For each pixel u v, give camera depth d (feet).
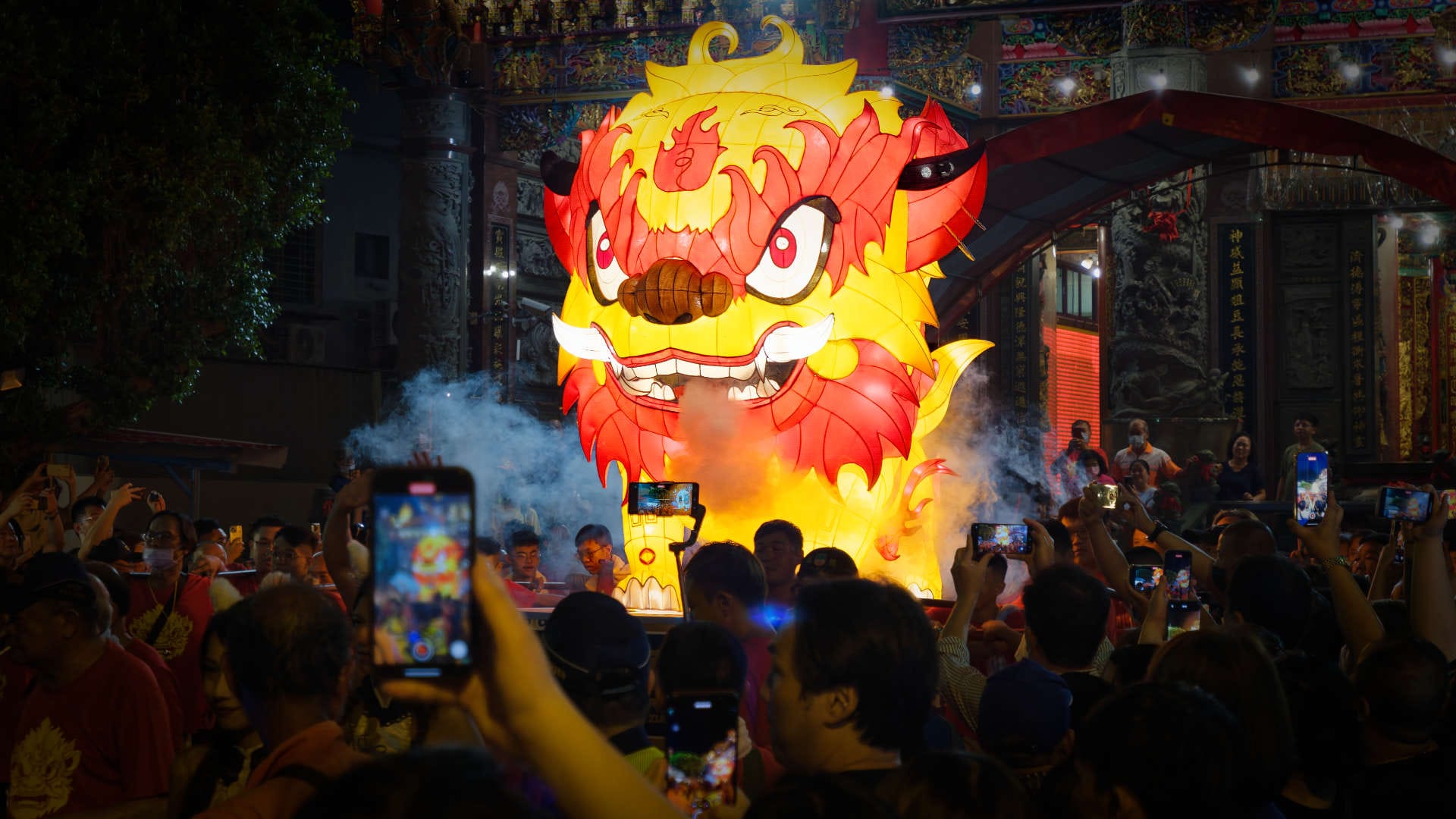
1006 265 52.24
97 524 27.22
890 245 32.63
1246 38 63.52
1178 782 9.13
